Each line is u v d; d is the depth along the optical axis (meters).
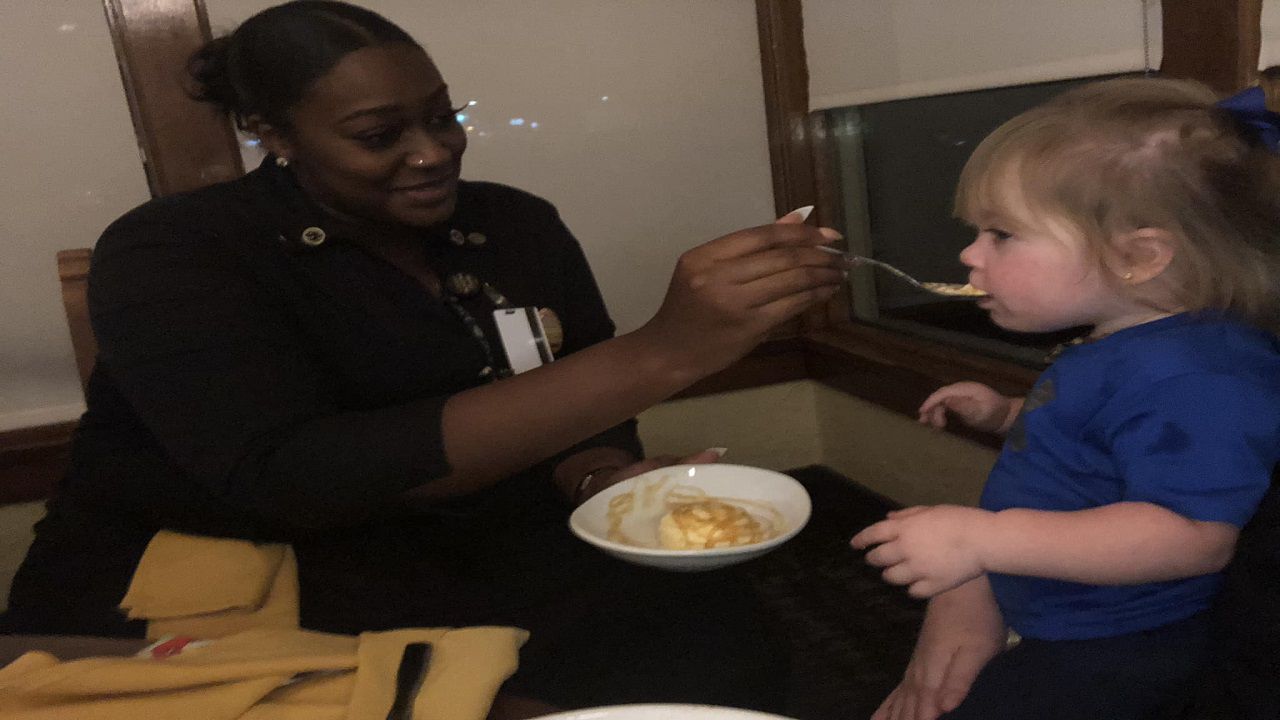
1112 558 0.79
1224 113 0.86
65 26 1.90
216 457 0.95
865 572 2.01
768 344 2.45
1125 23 1.37
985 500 0.99
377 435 0.92
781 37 2.27
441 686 0.58
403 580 1.06
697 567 0.89
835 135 2.35
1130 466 0.82
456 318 1.19
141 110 1.95
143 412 0.98
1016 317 0.95
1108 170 0.86
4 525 2.00
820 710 1.55
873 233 2.34
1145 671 0.85
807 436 2.56
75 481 1.09
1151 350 0.85
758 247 0.85
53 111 1.93
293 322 1.08
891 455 2.26
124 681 0.57
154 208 1.08
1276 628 0.67
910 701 1.09
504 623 1.03
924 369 2.02
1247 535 0.75
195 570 0.98
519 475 1.26
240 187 1.15
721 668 0.97
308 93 1.04
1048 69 1.52
